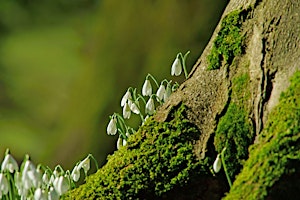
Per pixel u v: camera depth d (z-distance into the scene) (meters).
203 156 1.56
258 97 1.54
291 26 1.55
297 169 1.46
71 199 1.58
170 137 1.58
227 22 1.59
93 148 2.73
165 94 1.66
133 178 1.57
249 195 1.46
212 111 1.58
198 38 2.63
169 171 1.56
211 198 1.55
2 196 1.65
